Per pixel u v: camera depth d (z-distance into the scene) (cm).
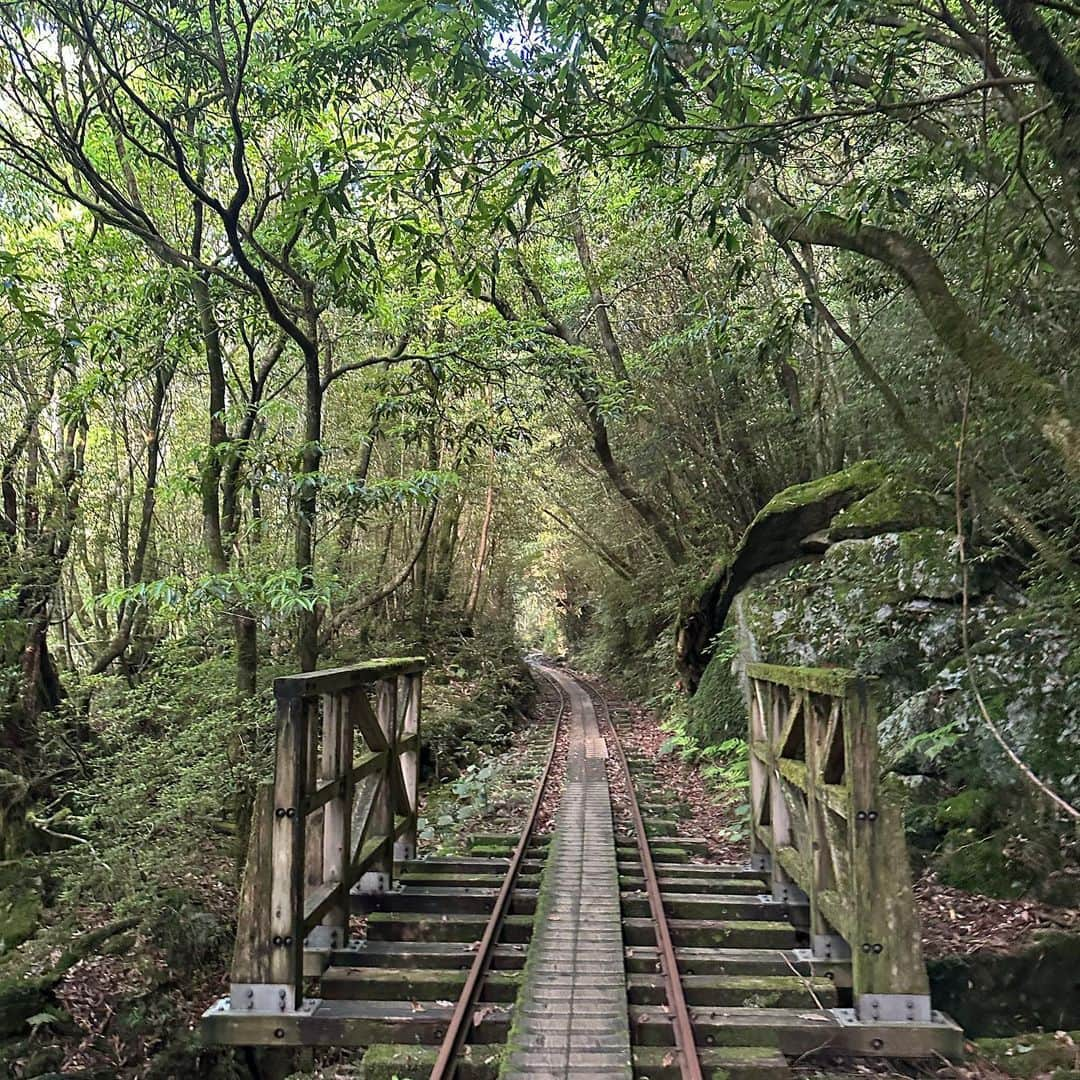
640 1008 469
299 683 458
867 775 448
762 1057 421
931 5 550
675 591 1875
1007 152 534
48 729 891
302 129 825
